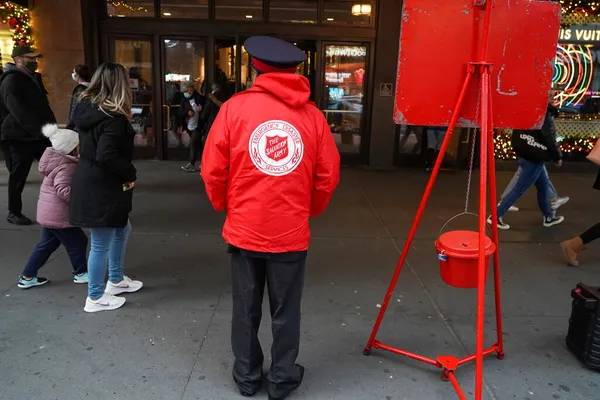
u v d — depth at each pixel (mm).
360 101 8984
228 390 2576
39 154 5117
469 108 2502
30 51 4941
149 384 2600
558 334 3223
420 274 4152
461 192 7262
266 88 2178
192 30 8547
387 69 8680
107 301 3375
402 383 2672
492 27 2412
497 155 8953
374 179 8062
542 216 6090
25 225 5094
